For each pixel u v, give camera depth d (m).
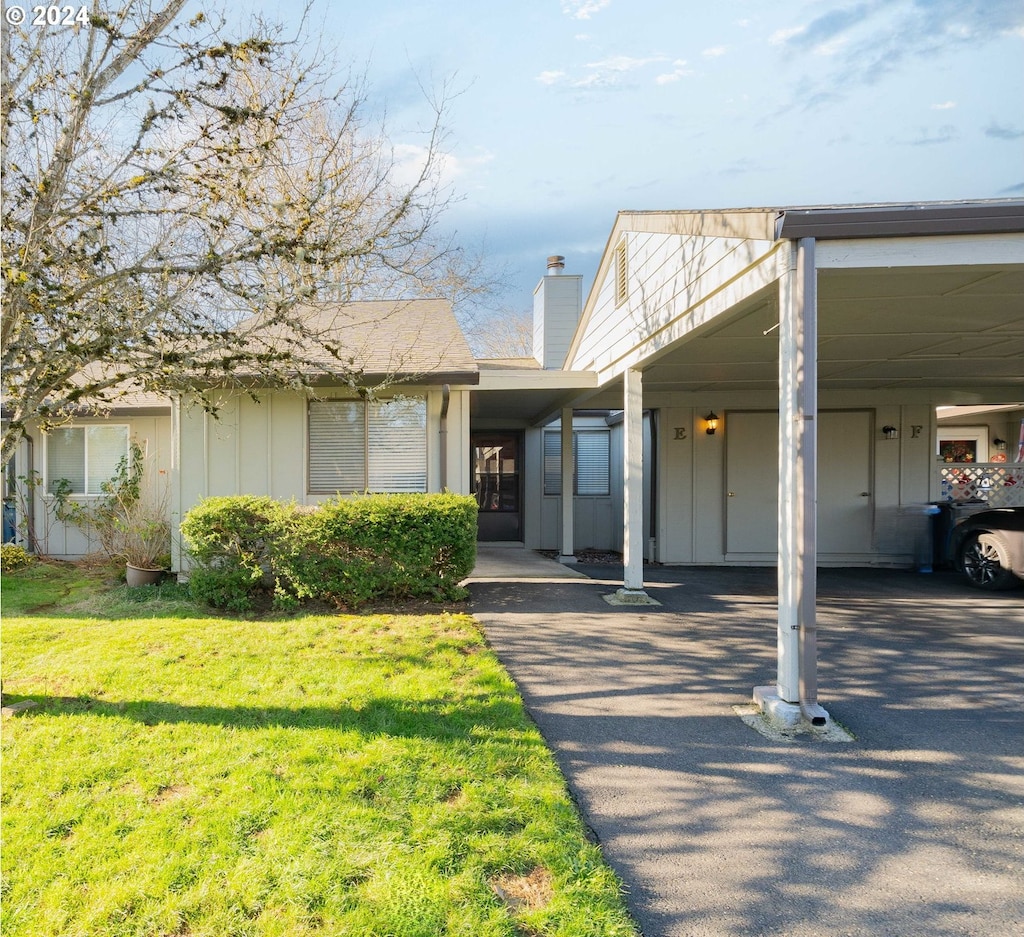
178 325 5.00
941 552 10.38
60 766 3.19
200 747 3.42
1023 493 10.88
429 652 5.26
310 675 4.63
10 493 10.52
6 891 2.32
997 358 7.86
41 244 4.01
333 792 2.98
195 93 4.42
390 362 7.34
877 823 2.95
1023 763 3.54
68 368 4.09
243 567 7.15
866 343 6.96
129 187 4.14
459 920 2.21
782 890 2.49
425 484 8.56
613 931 2.19
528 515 13.52
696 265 5.48
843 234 3.76
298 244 4.55
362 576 7.12
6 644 5.39
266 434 8.50
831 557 10.88
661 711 4.24
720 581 9.26
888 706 4.34
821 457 10.95
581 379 8.98
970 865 2.65
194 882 2.38
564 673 4.98
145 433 10.69
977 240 3.77
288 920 2.20
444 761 3.32
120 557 8.95
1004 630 6.37
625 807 3.08
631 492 7.67
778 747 3.72
